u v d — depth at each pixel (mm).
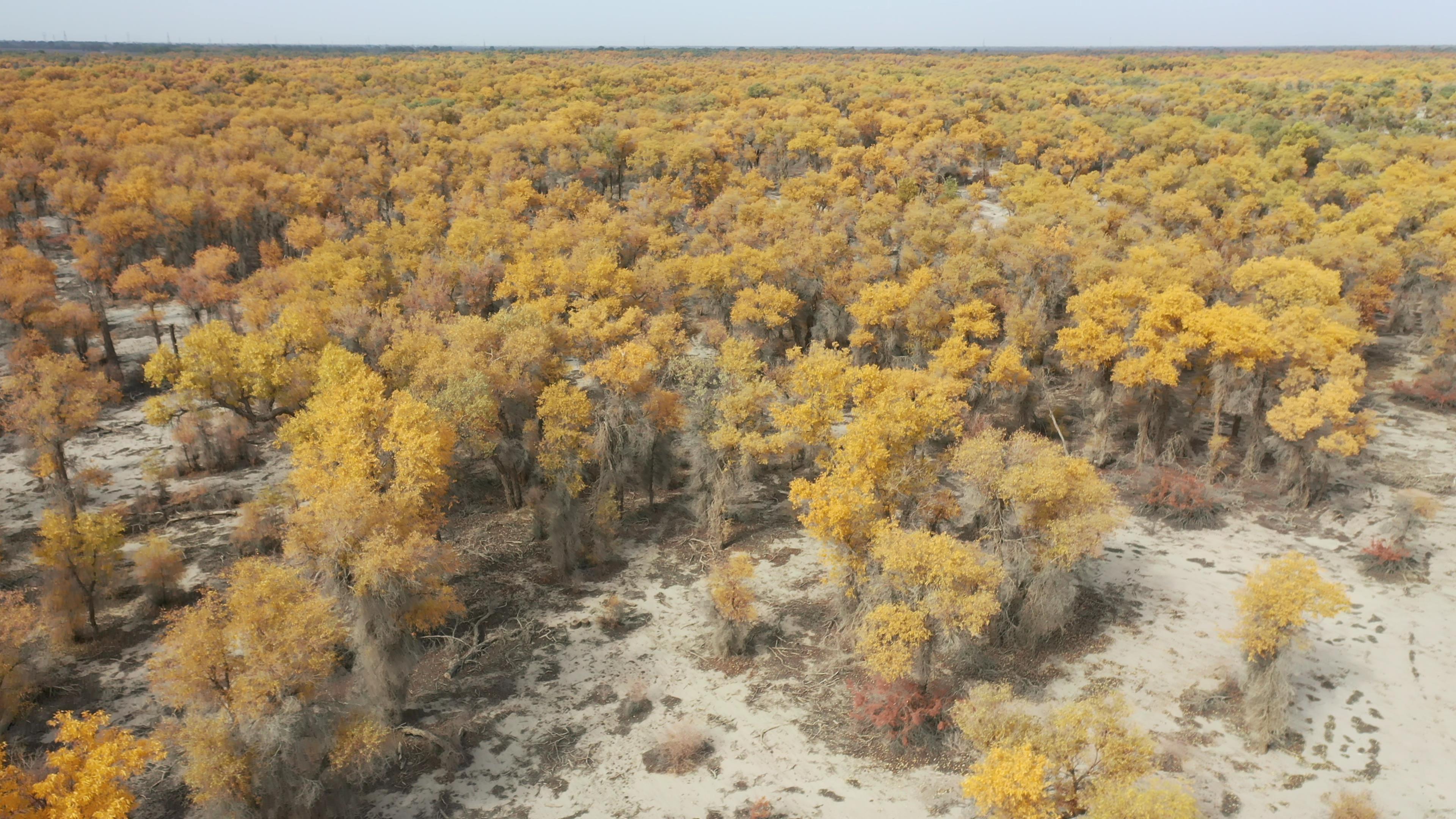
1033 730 26000
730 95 177000
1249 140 121625
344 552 33188
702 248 81438
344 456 37656
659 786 31125
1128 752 25047
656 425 49250
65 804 22312
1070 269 69500
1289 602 30859
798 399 51844
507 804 30266
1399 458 54719
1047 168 123938
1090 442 56000
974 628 30812
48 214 107375
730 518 49594
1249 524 48281
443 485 39125
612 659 38250
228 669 27891
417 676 36812
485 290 71000
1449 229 73625
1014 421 59312
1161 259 65250
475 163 115000
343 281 65875
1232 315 50438
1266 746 32062
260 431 59531
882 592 35438
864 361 63812
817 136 126438
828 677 36750
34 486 51594
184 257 88625
